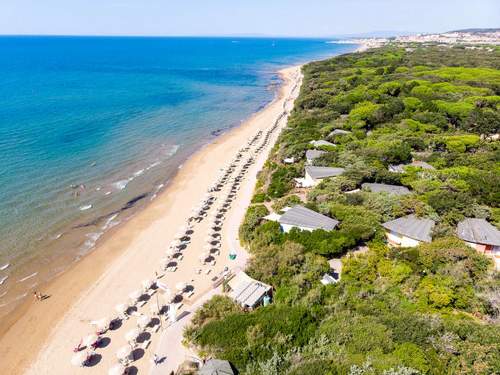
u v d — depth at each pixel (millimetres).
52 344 24031
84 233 37438
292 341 20250
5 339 24594
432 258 26266
